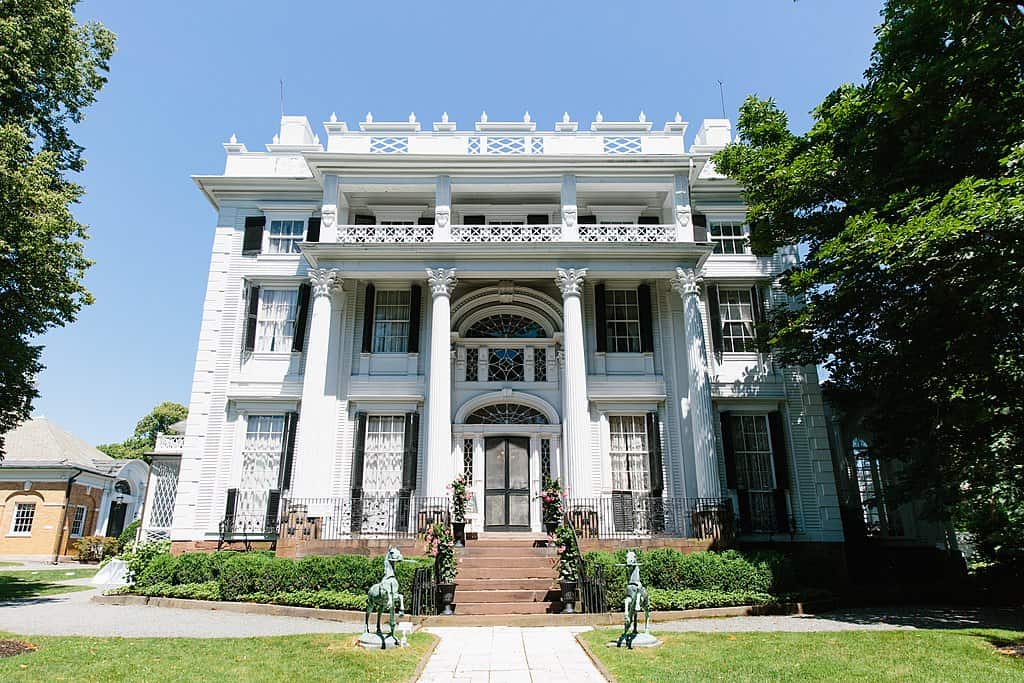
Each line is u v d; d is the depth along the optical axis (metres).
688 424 18.97
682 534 17.78
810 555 17.02
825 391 17.50
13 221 14.83
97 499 38.59
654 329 20.34
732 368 19.80
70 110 18.12
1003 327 11.62
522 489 19.62
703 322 20.09
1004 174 11.69
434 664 8.92
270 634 11.27
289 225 21.06
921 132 13.31
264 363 19.69
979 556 21.33
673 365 19.83
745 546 18.09
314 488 17.27
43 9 16.31
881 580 18.44
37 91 16.81
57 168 17.89
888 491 16.89
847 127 15.45
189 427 19.03
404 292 20.66
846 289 14.20
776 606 13.88
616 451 19.30
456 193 20.84
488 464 19.86
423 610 12.89
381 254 19.11
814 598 14.75
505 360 20.84
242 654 9.20
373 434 19.33
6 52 15.44
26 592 18.44
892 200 12.86
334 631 11.56
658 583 14.20
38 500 35.03
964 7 12.35
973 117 12.21
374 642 9.67
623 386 19.61
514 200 21.48
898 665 8.61
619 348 20.22
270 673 8.20
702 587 14.27
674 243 18.98
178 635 11.16
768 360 19.88
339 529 17.73
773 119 17.72
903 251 11.80
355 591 14.02
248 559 15.22
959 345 12.59
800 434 19.28
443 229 19.55
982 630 11.18
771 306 20.38
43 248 15.70
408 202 21.45
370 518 18.22
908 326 13.69
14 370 16.56
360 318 20.36
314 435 17.62
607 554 14.22
